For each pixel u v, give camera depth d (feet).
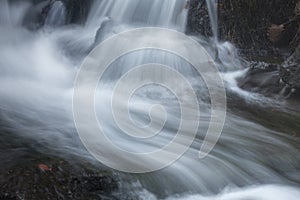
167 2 29.81
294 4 30.89
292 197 15.38
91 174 13.76
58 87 22.77
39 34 30.81
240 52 28.30
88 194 13.34
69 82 23.53
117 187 13.78
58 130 17.19
